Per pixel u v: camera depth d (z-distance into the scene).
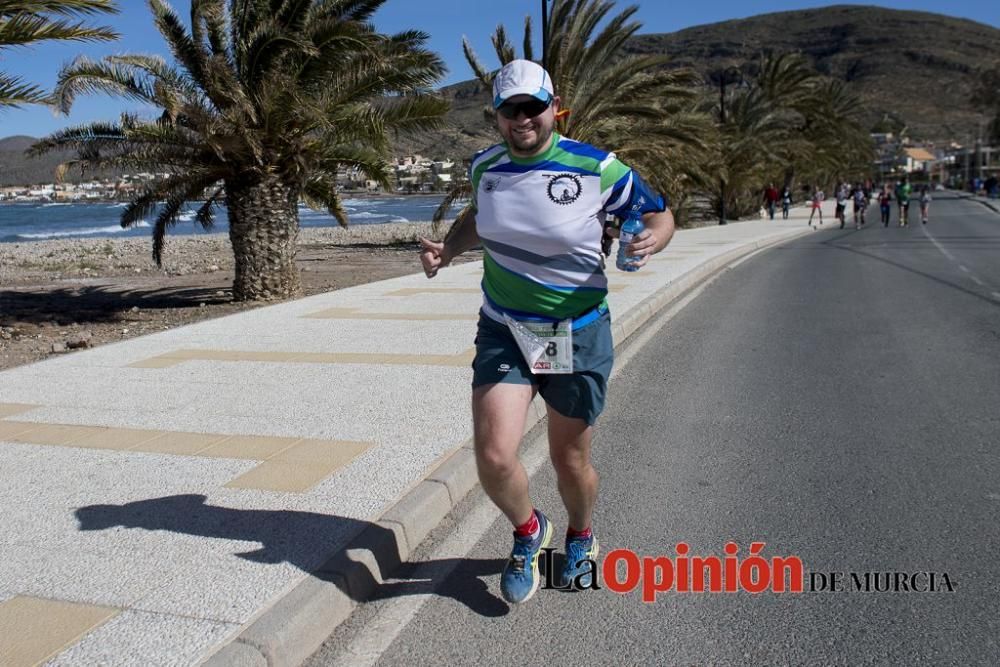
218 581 3.31
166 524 3.92
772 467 4.93
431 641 3.13
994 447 5.16
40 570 3.46
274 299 13.59
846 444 5.32
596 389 3.15
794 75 40.34
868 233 28.95
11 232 55.31
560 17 20.73
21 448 5.22
